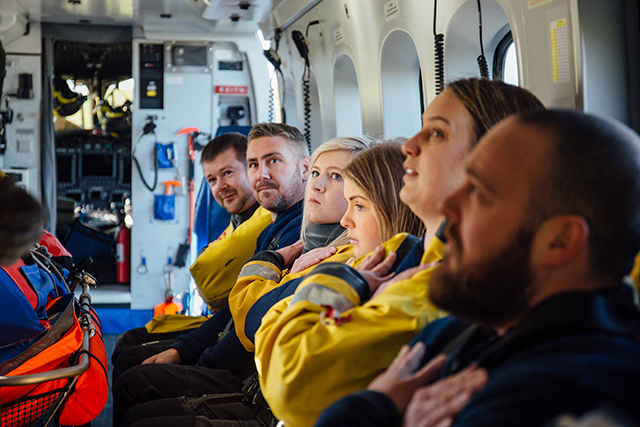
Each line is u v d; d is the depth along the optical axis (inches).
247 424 86.8
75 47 257.8
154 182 251.3
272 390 54.7
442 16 113.3
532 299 34.3
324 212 94.3
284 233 113.3
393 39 134.6
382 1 132.8
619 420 22.9
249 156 120.3
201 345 113.6
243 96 258.2
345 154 94.7
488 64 117.3
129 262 255.1
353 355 49.9
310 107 189.6
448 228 36.4
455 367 38.9
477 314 35.4
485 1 103.3
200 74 253.4
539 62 87.4
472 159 35.6
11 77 243.0
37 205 63.2
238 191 144.4
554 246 32.6
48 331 80.2
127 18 234.8
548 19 84.6
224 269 126.4
